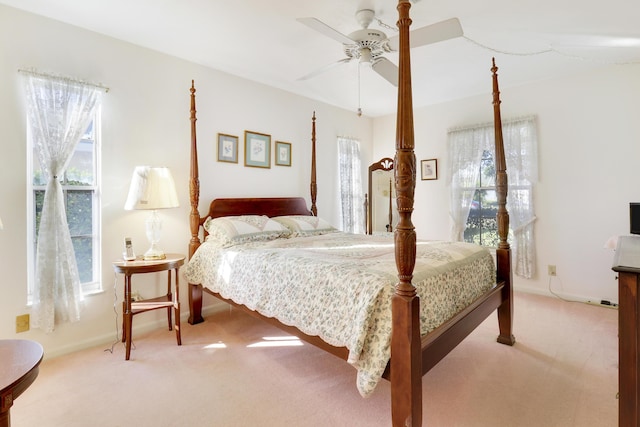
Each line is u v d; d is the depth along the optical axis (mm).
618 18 2373
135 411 1778
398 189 1398
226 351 2506
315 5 2250
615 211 3352
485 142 4152
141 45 2859
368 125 5305
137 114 2855
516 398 1889
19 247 2291
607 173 3385
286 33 2652
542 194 3766
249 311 2387
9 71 2242
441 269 1913
